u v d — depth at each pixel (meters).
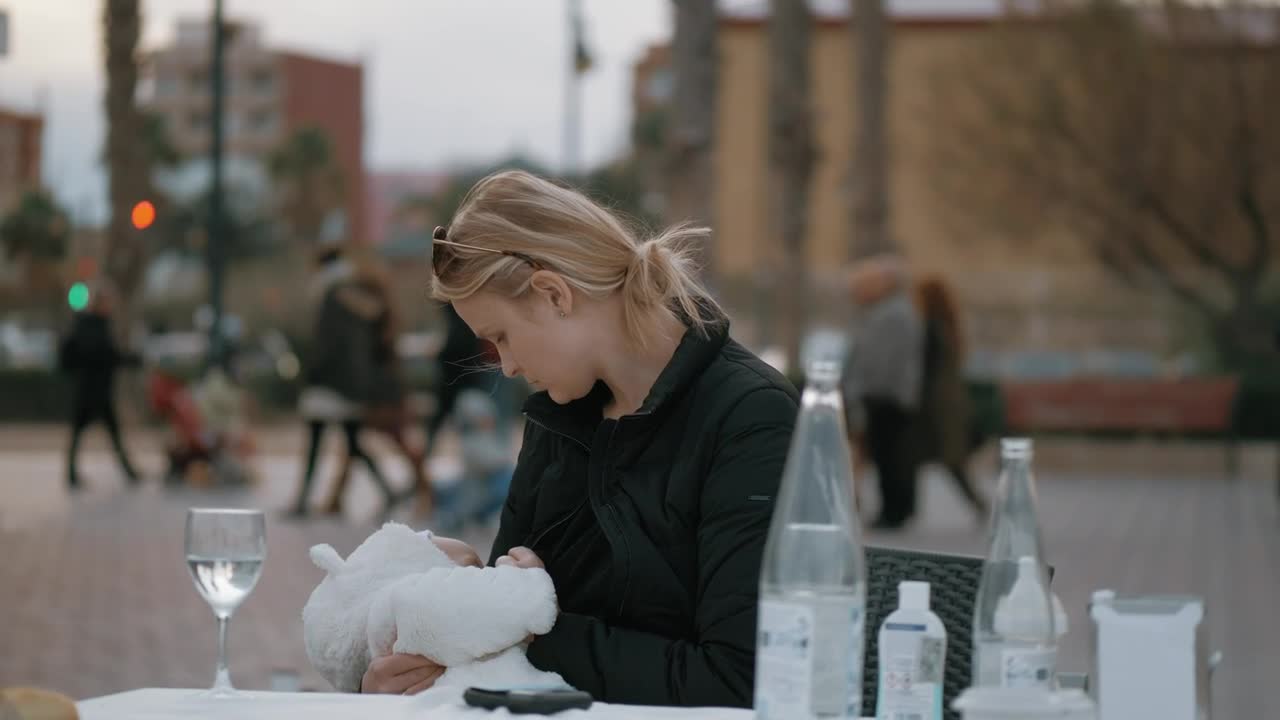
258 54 120.25
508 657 3.12
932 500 20.86
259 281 65.19
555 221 3.36
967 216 38.44
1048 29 37.03
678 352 3.38
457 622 3.08
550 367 3.39
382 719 2.66
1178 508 19.61
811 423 2.36
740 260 56.62
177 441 20.83
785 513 2.34
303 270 66.00
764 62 56.84
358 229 110.06
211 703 2.81
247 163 85.44
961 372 16.91
